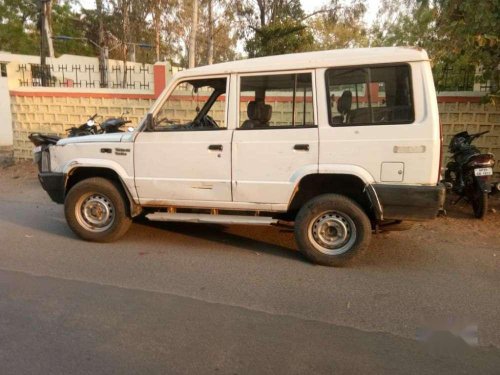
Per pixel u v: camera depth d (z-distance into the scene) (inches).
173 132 191.2
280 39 719.7
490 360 115.4
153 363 112.8
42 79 462.3
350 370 110.3
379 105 167.5
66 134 439.2
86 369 110.0
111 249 202.4
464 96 318.3
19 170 420.2
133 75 556.1
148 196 198.8
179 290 157.9
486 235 223.9
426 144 161.8
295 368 111.0
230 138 182.9
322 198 178.7
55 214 267.7
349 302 149.3
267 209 185.5
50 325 131.6
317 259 181.6
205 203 192.4
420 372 109.7
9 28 1194.0
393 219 172.7
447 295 155.0
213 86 197.6
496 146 317.1
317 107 173.6
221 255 195.6
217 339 124.6
